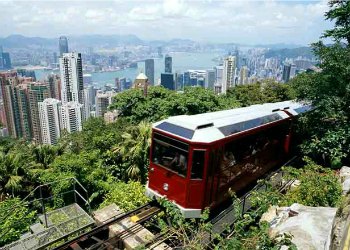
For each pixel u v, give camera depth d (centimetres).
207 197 966
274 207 892
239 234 604
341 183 984
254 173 1244
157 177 1044
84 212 987
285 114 1446
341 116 1274
